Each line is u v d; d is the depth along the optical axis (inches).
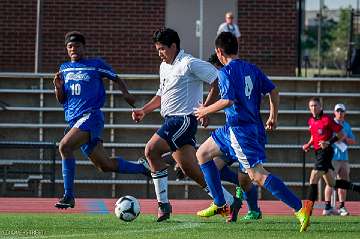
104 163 1423.5
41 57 2635.3
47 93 2524.6
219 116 2491.4
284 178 2463.1
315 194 1768.0
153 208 1764.3
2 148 2319.1
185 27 2743.6
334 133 1754.4
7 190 2359.7
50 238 1089.4
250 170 1167.6
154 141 1299.2
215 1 2751.0
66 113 1396.4
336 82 2591.0
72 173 1363.2
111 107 2516.0
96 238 1086.4
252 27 2664.9
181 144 1304.1
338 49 5497.1
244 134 1159.0
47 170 2429.9
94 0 2655.0
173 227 1235.2
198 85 1305.4
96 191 2413.9
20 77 2532.0
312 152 2474.2
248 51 2669.8
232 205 1326.3
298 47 2672.2
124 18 2659.9
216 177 1288.1
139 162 1450.5
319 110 1766.7
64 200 1358.3
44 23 2642.7
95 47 2655.0
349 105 2559.1
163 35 1290.6
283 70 2669.8
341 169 1998.0
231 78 1148.5
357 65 2689.5
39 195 2379.4
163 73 1309.1
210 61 1424.7
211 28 2760.8
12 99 2524.6
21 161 2422.5
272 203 1966.0
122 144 2439.7
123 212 1307.8
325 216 1642.5
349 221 1402.6
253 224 1290.6
